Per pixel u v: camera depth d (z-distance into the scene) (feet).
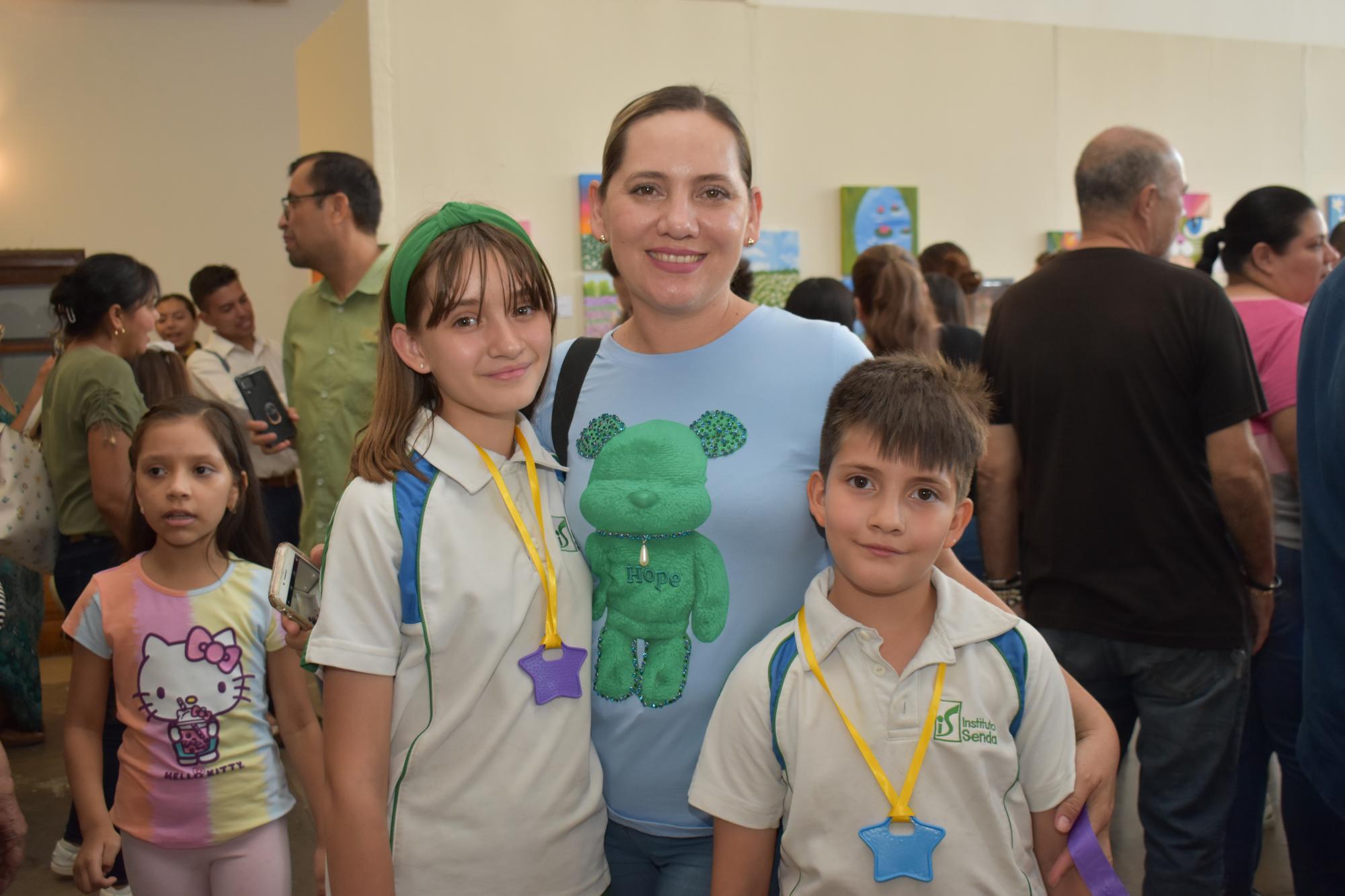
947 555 4.71
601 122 17.07
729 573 4.44
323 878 5.85
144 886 6.32
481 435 4.30
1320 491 4.62
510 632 4.06
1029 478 7.10
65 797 11.37
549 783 4.13
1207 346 6.30
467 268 3.99
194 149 24.43
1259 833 7.80
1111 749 4.27
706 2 17.62
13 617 12.23
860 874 3.93
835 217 18.95
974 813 3.94
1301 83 22.21
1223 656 6.49
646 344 4.79
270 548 7.10
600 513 4.45
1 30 22.89
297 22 24.90
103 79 23.66
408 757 3.98
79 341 9.57
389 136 15.65
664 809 4.53
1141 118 21.07
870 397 3.95
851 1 19.04
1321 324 4.67
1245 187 21.95
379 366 4.34
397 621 3.94
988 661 4.07
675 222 4.25
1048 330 6.88
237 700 6.38
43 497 9.00
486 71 16.21
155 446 6.27
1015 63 20.03
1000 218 20.24
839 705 4.02
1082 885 4.22
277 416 10.28
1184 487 6.48
